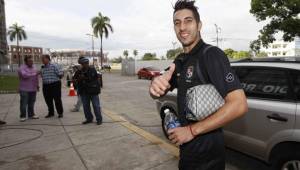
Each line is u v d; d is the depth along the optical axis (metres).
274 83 3.82
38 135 6.56
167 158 4.89
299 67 3.63
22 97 8.09
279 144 3.59
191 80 1.81
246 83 4.22
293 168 3.45
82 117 8.52
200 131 1.67
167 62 44.62
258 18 19.20
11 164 4.84
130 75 43.22
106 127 7.10
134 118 8.41
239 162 4.73
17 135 6.62
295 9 17.62
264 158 3.86
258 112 3.83
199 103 1.75
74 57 83.75
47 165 4.76
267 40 19.34
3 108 10.59
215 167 1.81
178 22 1.85
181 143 1.72
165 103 5.90
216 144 1.81
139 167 4.56
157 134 6.50
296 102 3.48
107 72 57.62
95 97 7.30
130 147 5.50
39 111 9.73
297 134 3.35
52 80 8.36
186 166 1.88
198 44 1.85
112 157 5.02
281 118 3.52
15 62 114.25
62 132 6.75
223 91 1.69
